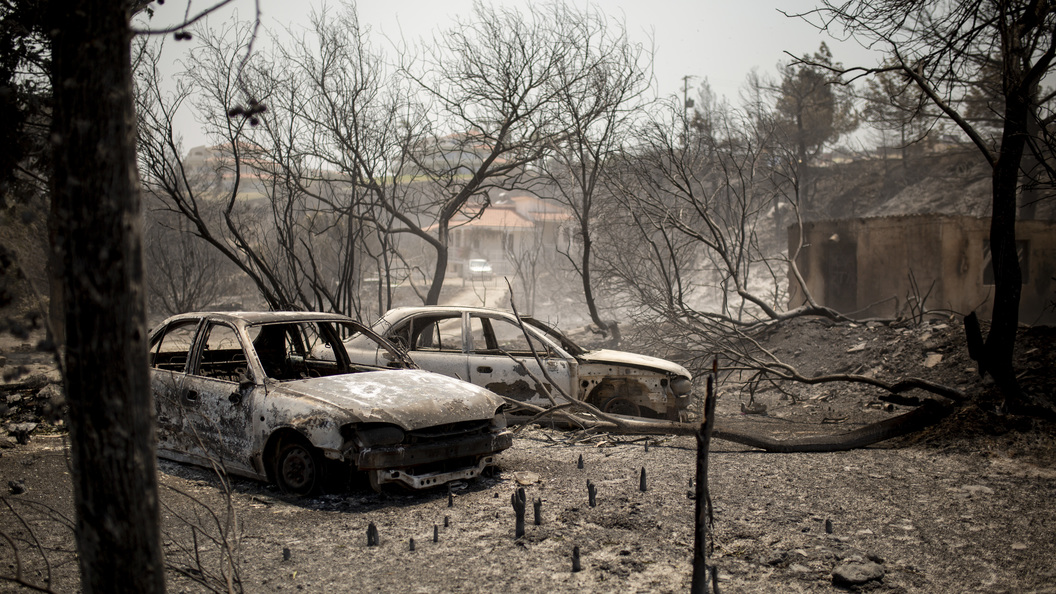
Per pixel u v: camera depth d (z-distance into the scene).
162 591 2.14
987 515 5.19
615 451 7.37
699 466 3.07
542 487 5.90
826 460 6.91
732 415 10.45
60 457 6.71
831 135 44.66
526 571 4.11
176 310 22.53
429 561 4.25
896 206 41.84
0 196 4.36
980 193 37.91
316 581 3.94
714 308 28.00
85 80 1.96
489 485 5.98
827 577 4.06
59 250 2.00
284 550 4.25
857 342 13.12
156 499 2.12
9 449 7.06
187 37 2.53
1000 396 8.00
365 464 5.29
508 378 8.55
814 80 40.81
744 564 4.25
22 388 8.58
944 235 19.52
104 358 1.99
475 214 15.14
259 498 5.52
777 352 13.85
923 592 3.88
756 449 7.48
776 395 11.87
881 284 20.23
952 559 4.35
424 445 5.52
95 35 1.97
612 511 5.21
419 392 5.86
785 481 6.10
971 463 6.70
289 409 5.63
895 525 4.97
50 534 4.68
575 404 8.01
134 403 2.04
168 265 22.42
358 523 4.96
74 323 2.00
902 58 8.14
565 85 14.20
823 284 21.59
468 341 8.88
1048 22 7.71
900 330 13.15
